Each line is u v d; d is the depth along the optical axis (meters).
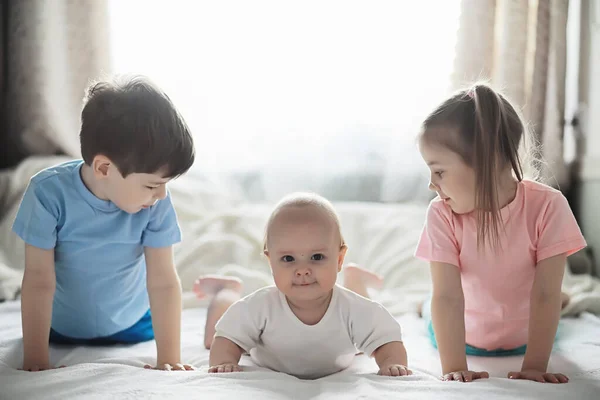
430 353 1.34
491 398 0.90
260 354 1.19
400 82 2.39
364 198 2.51
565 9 2.19
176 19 2.45
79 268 1.27
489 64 2.24
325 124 2.46
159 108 1.08
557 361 1.21
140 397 0.88
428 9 2.37
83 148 1.12
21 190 2.19
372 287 1.55
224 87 2.46
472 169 1.14
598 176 2.07
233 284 1.48
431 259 1.23
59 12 2.39
